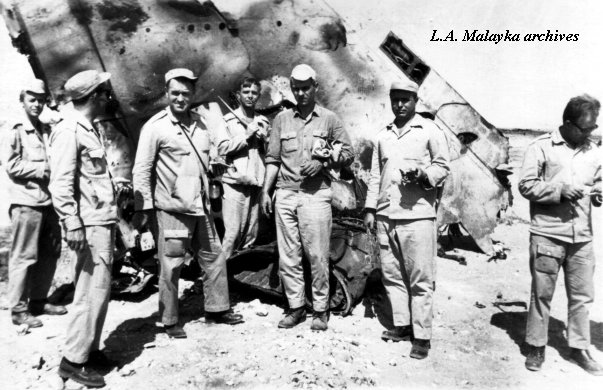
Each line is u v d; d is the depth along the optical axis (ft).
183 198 11.81
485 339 12.57
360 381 10.26
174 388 9.93
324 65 18.53
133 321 13.20
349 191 16.19
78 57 16.12
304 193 12.61
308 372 10.43
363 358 11.31
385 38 19.30
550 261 10.81
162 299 12.16
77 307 9.99
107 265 10.25
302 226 12.59
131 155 16.81
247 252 14.44
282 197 12.87
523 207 24.70
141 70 16.63
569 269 11.05
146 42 16.56
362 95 19.01
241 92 14.55
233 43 17.46
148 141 11.73
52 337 12.28
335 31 18.40
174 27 16.78
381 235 12.26
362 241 14.75
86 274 10.05
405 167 11.66
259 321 13.28
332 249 14.32
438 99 19.85
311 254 12.58
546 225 10.91
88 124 10.18
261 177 14.58
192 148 12.05
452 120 20.04
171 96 11.74
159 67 16.81
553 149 10.93
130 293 14.82
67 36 15.94
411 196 11.53
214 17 17.15
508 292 15.97
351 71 18.83
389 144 11.99
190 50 17.03
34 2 15.60
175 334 12.19
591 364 11.01
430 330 11.53
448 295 15.64
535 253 11.03
